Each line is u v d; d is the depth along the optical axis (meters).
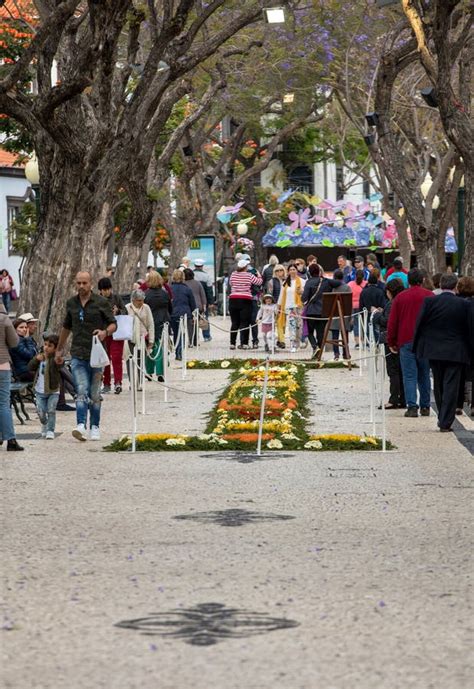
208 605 8.17
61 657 7.01
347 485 13.59
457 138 24.53
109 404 23.03
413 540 10.38
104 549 10.07
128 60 26.33
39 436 18.44
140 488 13.45
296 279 35.38
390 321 20.47
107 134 24.44
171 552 9.94
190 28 26.86
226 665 6.83
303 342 36.94
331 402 22.67
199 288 37.56
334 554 9.82
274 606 8.14
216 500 12.60
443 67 24.47
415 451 16.50
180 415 21.02
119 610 8.06
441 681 6.53
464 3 28.53
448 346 18.22
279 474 14.51
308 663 6.86
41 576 9.08
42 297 24.97
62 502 12.48
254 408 20.64
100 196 25.55
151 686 6.46
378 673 6.66
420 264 36.25
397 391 21.70
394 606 8.13
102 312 17.78
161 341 26.50
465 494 12.88
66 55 25.58
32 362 18.09
